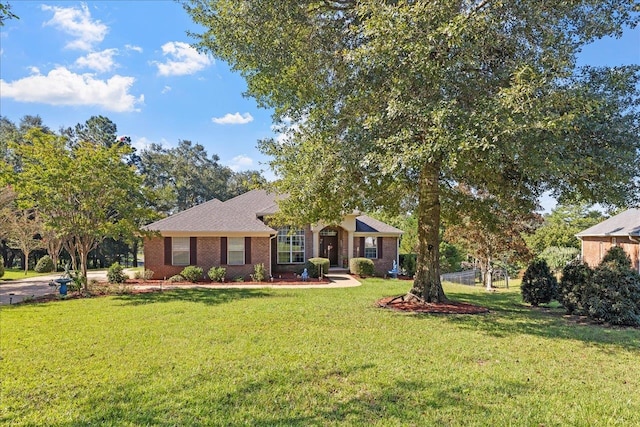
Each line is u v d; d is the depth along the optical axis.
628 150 7.52
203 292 15.04
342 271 23.03
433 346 6.98
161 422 4.09
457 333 8.01
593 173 7.79
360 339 7.46
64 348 6.89
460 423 4.05
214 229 19.88
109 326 8.70
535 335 7.90
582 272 10.19
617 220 21.95
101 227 14.43
